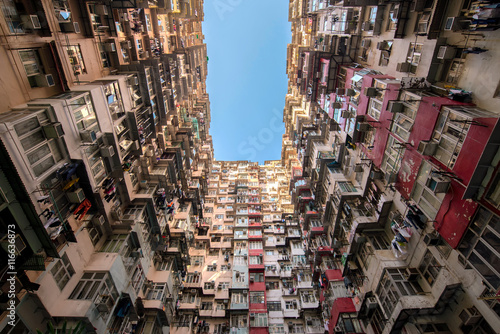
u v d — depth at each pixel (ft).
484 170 27.68
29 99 37.50
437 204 36.09
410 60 45.60
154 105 76.18
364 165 61.57
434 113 35.91
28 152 33.04
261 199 154.40
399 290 43.34
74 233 42.83
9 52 34.09
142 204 65.67
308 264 102.73
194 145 120.98
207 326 86.28
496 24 28.25
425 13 40.96
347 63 71.26
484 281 29.07
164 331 67.00
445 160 34.22
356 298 60.18
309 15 99.35
